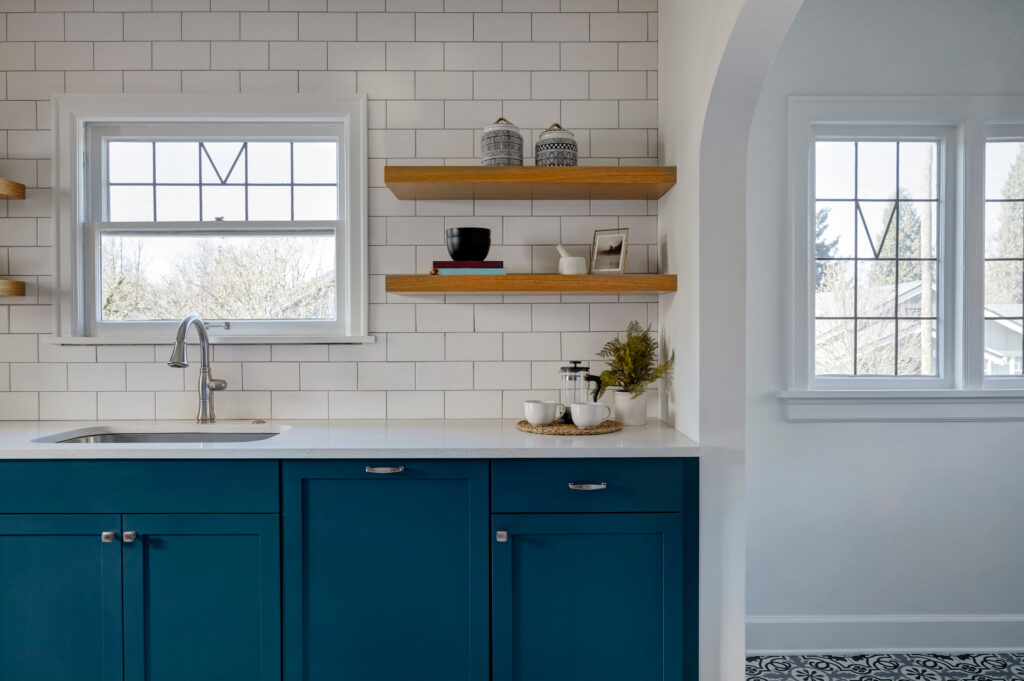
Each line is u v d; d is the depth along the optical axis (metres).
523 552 1.88
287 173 2.52
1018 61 2.48
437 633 1.89
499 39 2.45
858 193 2.54
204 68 2.42
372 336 2.43
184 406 2.46
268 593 1.87
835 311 2.55
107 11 2.40
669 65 2.28
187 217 2.51
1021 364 2.54
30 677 1.87
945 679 2.31
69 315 2.42
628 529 1.88
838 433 2.51
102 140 2.48
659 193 2.34
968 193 2.47
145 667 1.87
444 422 2.39
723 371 1.91
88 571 1.87
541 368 2.47
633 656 1.89
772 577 2.52
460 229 2.18
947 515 2.52
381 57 2.43
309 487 1.88
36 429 2.25
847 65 2.46
